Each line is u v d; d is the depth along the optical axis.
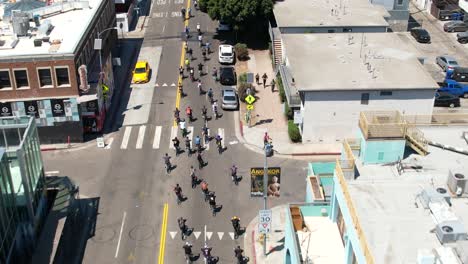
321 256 30.38
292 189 45.97
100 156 51.22
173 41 76.38
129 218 43.06
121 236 41.22
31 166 40.12
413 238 25.92
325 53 55.41
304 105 50.16
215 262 38.59
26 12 56.12
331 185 37.59
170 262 38.75
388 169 32.84
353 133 51.38
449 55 71.75
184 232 41.00
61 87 51.25
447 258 23.41
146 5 90.06
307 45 57.22
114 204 44.62
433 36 78.06
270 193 40.28
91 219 42.94
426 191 28.20
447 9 83.69
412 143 34.16
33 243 39.25
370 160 33.66
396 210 27.92
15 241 37.41
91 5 62.56
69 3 60.69
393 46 57.28
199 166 49.19
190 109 56.72
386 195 29.19
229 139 53.53
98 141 52.38
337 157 50.19
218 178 47.72
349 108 50.12
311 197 36.16
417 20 83.94
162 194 45.84
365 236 25.95
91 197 45.50
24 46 52.22
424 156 33.97
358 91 48.97
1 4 64.19
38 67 50.31
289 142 52.59
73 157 51.16
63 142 53.44
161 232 41.59
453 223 25.77
